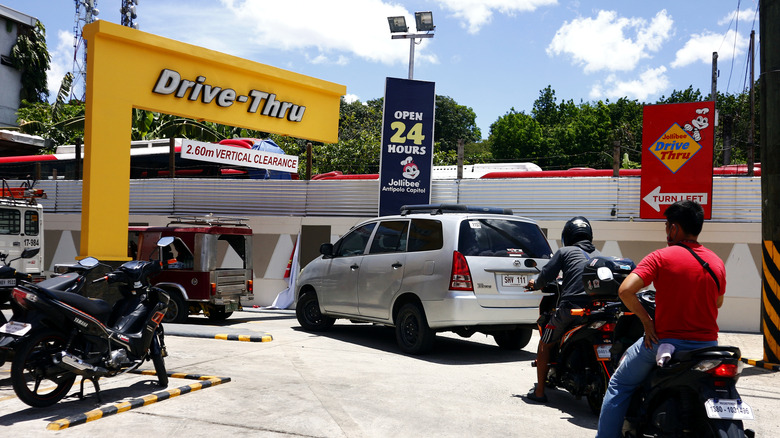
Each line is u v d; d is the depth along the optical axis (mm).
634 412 4043
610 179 13492
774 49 9008
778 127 8969
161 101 12445
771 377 8156
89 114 11555
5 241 12656
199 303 11422
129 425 4906
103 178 11609
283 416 5234
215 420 5078
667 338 3715
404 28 17812
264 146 19375
